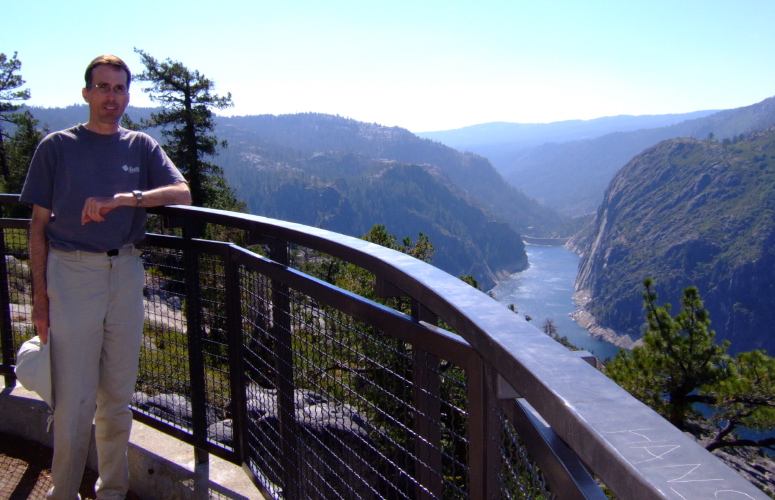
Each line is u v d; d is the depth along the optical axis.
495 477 0.99
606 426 0.59
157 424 2.50
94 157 2.01
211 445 2.28
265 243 1.93
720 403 9.38
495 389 0.89
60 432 2.02
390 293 1.39
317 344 1.65
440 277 1.18
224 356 2.26
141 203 1.97
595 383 0.69
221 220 2.05
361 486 1.43
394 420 1.33
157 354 2.53
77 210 1.98
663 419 0.60
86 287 2.00
